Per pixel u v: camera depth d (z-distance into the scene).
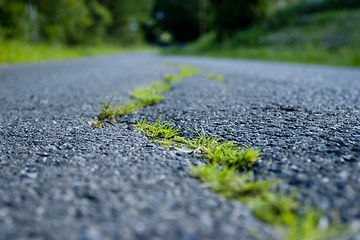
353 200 1.06
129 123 2.20
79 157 1.51
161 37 55.75
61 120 2.28
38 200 1.08
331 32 12.66
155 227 0.92
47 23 18.00
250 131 1.93
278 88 3.72
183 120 2.24
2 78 5.04
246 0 17.77
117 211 1.01
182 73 5.36
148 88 3.56
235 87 3.86
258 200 1.09
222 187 1.19
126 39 33.97
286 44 13.71
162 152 1.62
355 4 14.95
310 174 1.27
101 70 6.88
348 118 2.13
